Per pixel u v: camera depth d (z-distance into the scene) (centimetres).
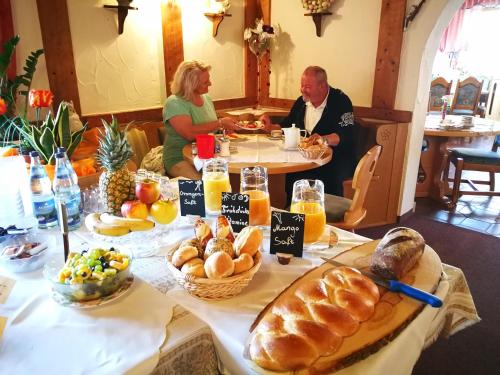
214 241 98
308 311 81
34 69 255
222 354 84
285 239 113
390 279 96
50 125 157
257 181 131
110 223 118
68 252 107
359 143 329
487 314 220
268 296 96
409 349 83
